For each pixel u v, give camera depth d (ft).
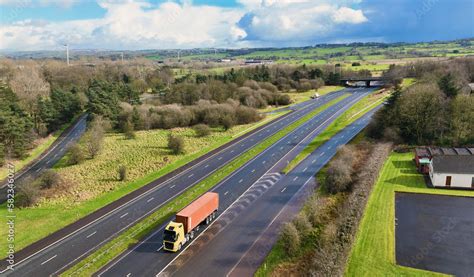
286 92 626.64
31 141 330.54
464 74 436.76
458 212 174.09
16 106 324.19
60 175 246.68
